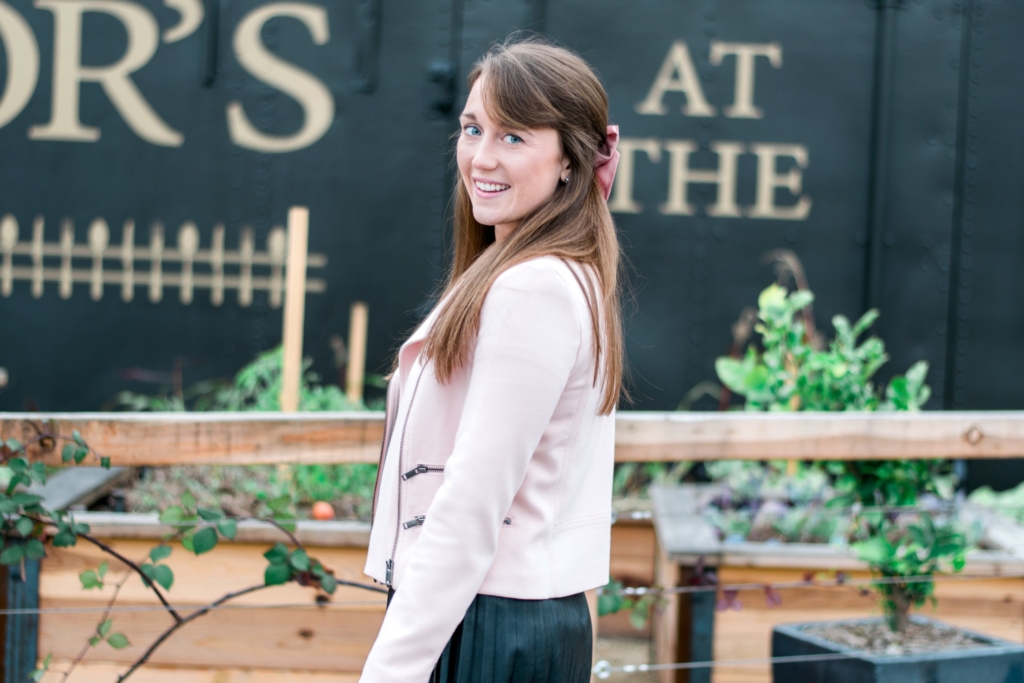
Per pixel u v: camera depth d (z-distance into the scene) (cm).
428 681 101
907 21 358
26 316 360
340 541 208
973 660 177
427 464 105
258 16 361
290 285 269
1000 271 362
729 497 275
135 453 166
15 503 160
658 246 362
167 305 362
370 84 362
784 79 360
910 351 363
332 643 209
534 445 96
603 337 105
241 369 363
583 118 107
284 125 363
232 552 208
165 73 360
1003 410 363
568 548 106
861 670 176
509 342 95
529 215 107
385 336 365
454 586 93
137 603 206
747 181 362
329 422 170
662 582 241
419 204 364
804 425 183
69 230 359
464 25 361
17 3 357
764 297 220
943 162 361
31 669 202
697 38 359
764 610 230
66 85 358
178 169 361
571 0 359
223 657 208
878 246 357
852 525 223
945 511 236
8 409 359
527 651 100
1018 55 359
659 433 179
